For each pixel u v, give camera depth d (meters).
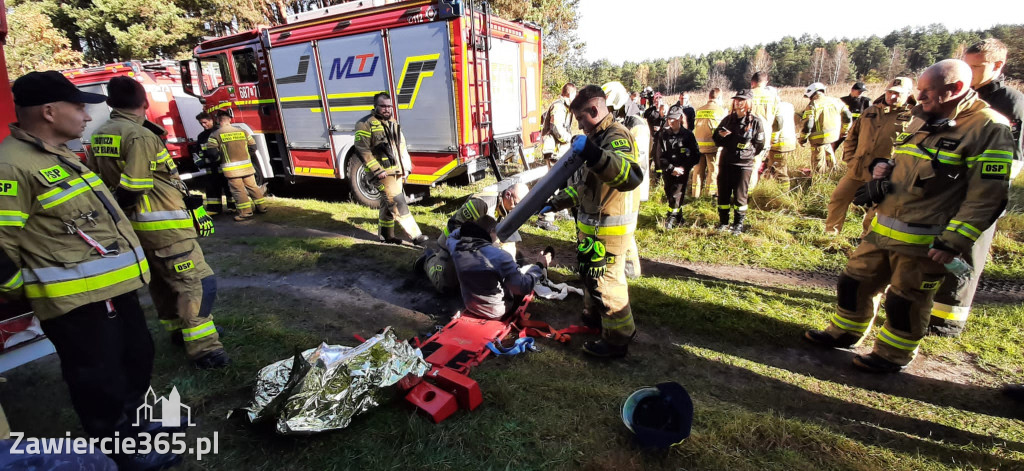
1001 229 5.38
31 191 1.79
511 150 7.57
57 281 1.86
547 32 20.75
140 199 2.64
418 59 6.37
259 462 2.18
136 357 2.19
